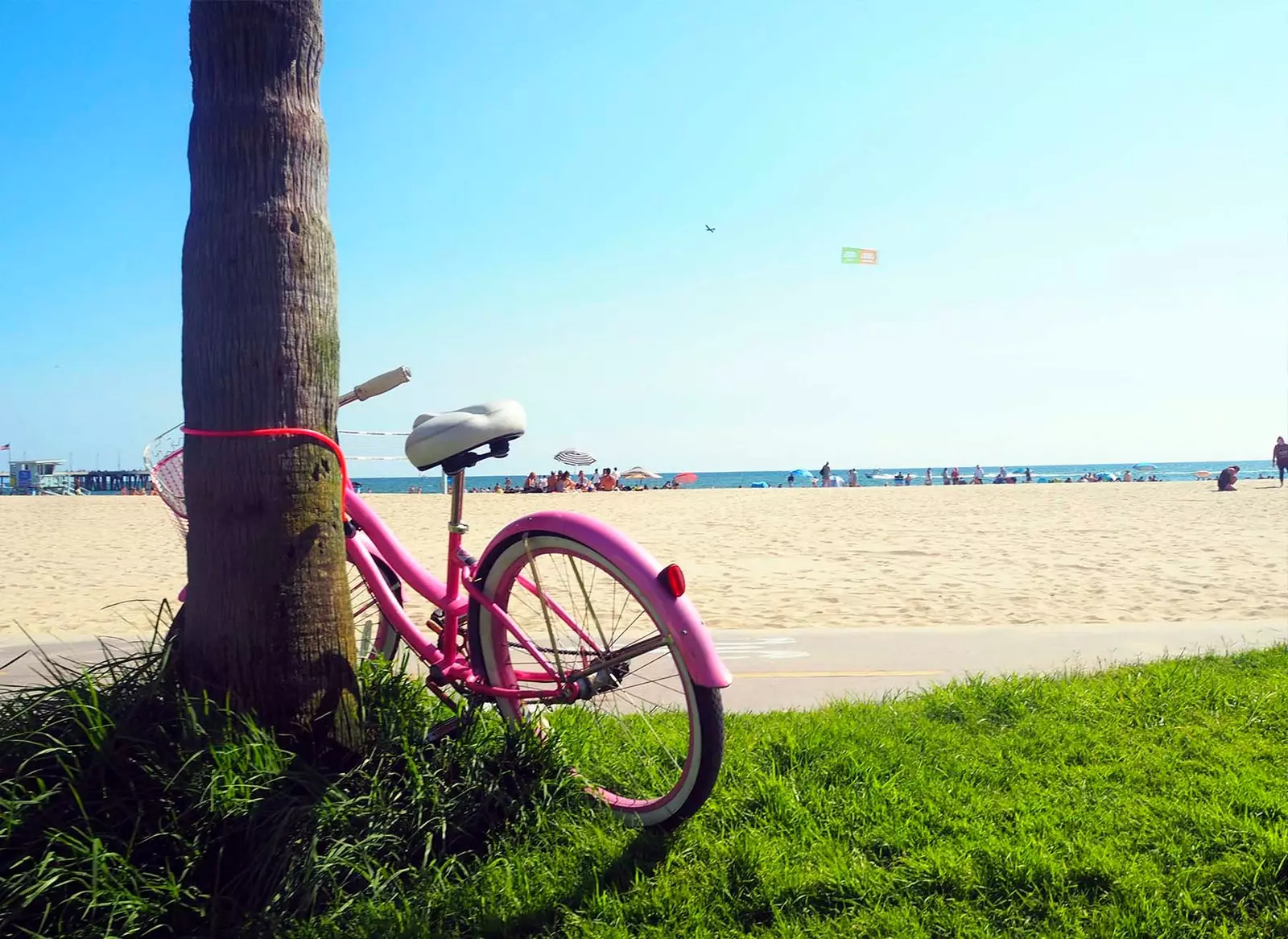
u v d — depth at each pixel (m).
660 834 2.93
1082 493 34.53
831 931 2.42
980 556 13.16
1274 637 6.62
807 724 4.09
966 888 2.57
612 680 3.08
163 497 3.62
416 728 3.15
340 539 3.06
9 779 2.58
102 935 2.31
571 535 3.09
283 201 2.93
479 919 2.47
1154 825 2.93
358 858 2.59
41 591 9.77
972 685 4.75
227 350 2.87
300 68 3.00
